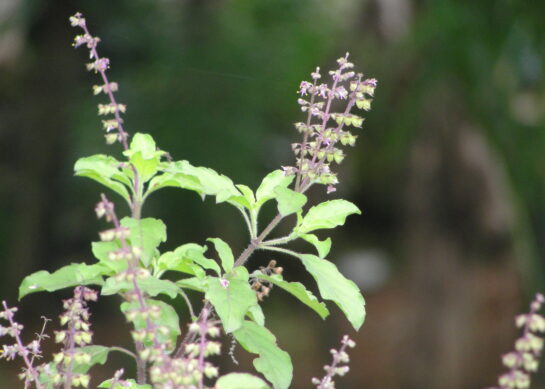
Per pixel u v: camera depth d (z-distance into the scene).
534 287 8.80
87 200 12.05
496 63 8.24
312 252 14.38
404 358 11.36
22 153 12.84
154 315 2.14
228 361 10.66
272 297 16.42
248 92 9.75
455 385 11.20
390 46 9.05
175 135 9.54
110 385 2.53
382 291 17.59
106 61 2.60
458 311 11.01
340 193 11.52
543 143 8.73
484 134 9.08
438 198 10.29
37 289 2.52
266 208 10.20
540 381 7.96
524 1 7.73
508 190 9.14
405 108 9.06
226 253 2.57
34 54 11.52
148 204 9.41
